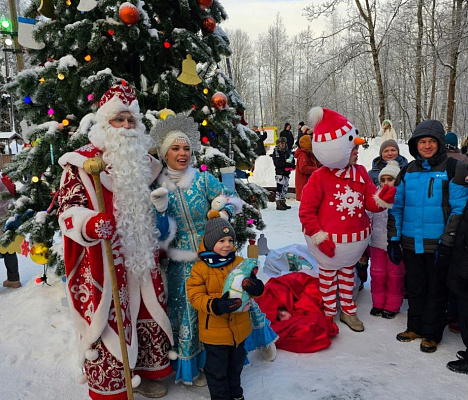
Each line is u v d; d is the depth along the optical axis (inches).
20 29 141.0
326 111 123.1
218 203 100.6
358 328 133.0
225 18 172.2
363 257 158.2
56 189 152.3
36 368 115.5
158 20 158.1
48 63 134.6
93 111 147.3
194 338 100.6
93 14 140.1
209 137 169.3
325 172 127.1
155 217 96.5
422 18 609.6
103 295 88.7
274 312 131.7
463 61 692.1
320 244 125.3
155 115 141.4
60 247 140.9
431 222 116.6
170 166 105.0
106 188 92.2
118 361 90.4
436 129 115.2
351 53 653.9
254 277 93.1
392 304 142.3
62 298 145.6
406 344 123.5
